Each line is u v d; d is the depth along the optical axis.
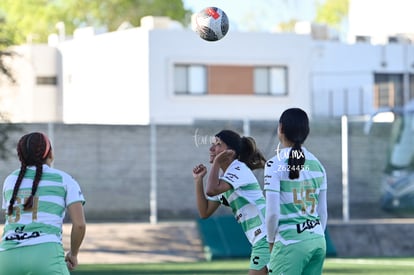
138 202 74.69
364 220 66.25
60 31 117.62
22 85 104.75
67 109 103.75
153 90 94.31
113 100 97.06
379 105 105.62
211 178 23.23
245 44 99.56
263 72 100.38
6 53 62.19
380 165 77.06
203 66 97.38
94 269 48.00
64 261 19.59
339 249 58.81
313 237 20.48
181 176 76.06
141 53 94.56
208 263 51.53
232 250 55.03
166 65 95.06
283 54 101.19
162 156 75.69
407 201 72.94
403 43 107.94
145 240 56.97
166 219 74.69
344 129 62.41
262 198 23.50
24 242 19.34
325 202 21.14
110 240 56.75
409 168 73.88
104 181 73.88
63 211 19.91
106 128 74.19
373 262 50.75
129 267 49.34
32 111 104.88
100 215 73.44
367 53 106.50
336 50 104.94
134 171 74.69
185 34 96.19
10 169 64.88
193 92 96.88
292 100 101.19
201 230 56.53
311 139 77.44
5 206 19.83
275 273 20.55
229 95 98.88
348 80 104.56
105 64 98.25
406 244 59.97
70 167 73.06
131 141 74.75
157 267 49.16
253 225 23.45
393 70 107.44
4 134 60.59
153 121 74.06
